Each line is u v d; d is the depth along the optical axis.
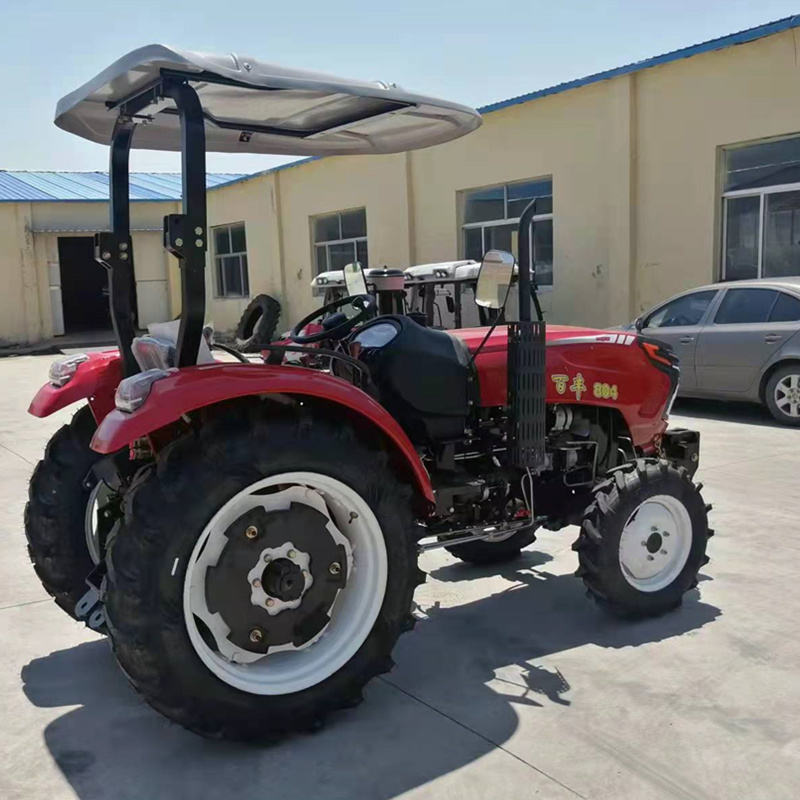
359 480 2.79
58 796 2.49
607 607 3.64
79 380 3.38
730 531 4.82
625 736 2.74
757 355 8.16
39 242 21.19
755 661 3.24
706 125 10.30
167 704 2.54
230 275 21.38
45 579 3.46
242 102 3.18
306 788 2.50
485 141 13.29
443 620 3.72
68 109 3.12
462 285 7.14
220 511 2.57
